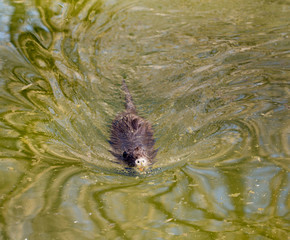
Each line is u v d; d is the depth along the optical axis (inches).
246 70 322.7
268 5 457.4
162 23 423.2
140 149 229.0
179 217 173.8
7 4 436.8
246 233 161.0
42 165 215.0
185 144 240.2
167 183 202.5
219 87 301.3
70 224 168.6
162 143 246.4
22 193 189.9
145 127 266.5
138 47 373.7
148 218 173.6
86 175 210.1
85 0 464.4
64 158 225.1
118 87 314.3
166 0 479.5
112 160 233.9
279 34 383.6
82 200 186.9
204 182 198.5
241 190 189.9
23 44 359.6
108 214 176.6
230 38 383.9
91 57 355.9
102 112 284.7
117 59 354.3
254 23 413.7
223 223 168.4
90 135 257.8
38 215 173.8
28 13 418.9
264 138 232.1
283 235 158.6
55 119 265.6
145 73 332.5
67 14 430.6
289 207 175.6
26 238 158.7
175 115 273.6
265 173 201.0
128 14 442.9
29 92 293.7
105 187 200.4
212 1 477.1
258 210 175.3
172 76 325.1
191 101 287.0
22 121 256.7
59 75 323.3
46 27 398.0
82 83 316.5
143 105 291.7
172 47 371.9
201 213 176.1
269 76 310.0
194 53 358.9
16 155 221.0
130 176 214.8
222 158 217.9
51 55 350.9
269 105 269.0
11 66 324.5
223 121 255.8
